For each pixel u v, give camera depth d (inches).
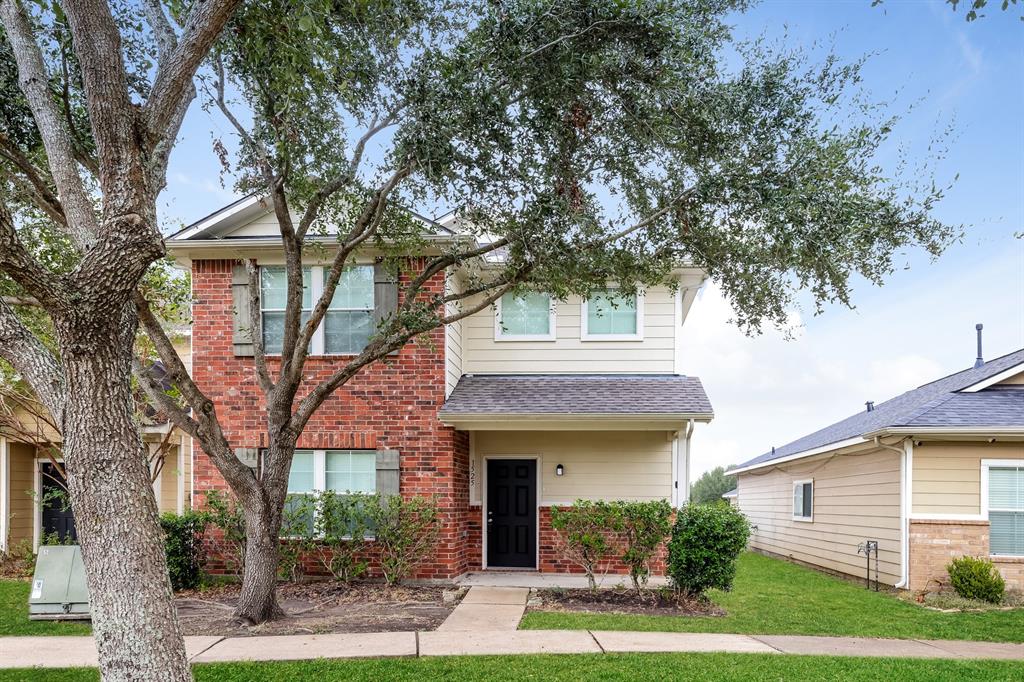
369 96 324.5
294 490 466.3
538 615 346.6
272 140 327.3
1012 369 492.1
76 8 194.2
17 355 193.6
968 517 443.5
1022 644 308.8
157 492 562.6
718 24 296.5
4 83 293.9
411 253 389.4
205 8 206.2
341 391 465.7
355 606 372.5
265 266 478.6
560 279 319.0
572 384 502.0
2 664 256.2
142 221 184.7
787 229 285.3
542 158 307.9
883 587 479.2
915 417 451.8
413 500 441.4
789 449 749.9
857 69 285.6
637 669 248.1
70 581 340.2
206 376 474.6
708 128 298.7
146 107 197.3
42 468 577.6
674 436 512.4
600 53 287.6
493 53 287.3
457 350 510.9
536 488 516.4
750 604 399.5
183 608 365.7
